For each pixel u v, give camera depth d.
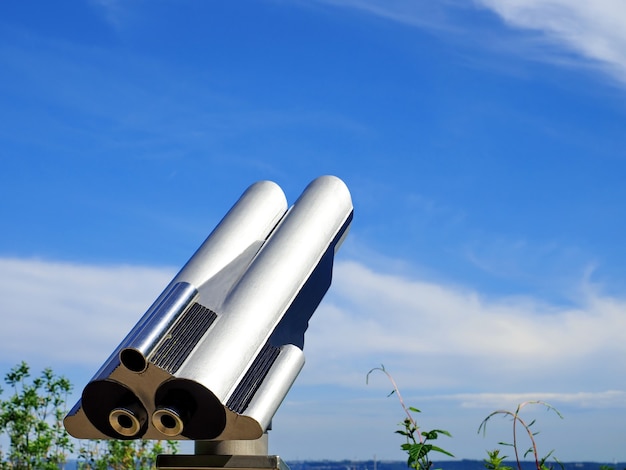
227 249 1.63
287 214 1.73
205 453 1.47
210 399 1.36
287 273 1.57
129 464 4.39
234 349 1.42
